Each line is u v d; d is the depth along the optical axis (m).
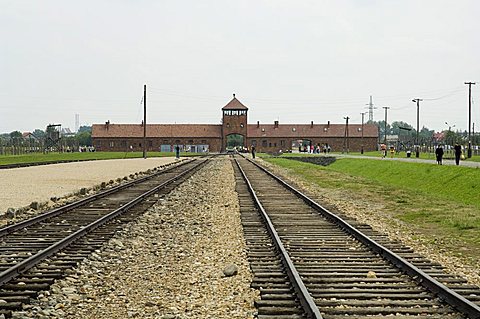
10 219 18.09
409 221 18.58
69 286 9.42
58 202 23.19
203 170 49.81
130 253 12.50
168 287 9.52
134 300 8.73
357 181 38.91
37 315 7.79
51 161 61.56
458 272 10.75
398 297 8.48
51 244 13.00
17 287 8.98
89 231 14.63
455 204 23.95
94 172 44.16
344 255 11.89
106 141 149.38
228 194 26.95
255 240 13.85
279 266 10.84
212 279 10.09
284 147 151.62
